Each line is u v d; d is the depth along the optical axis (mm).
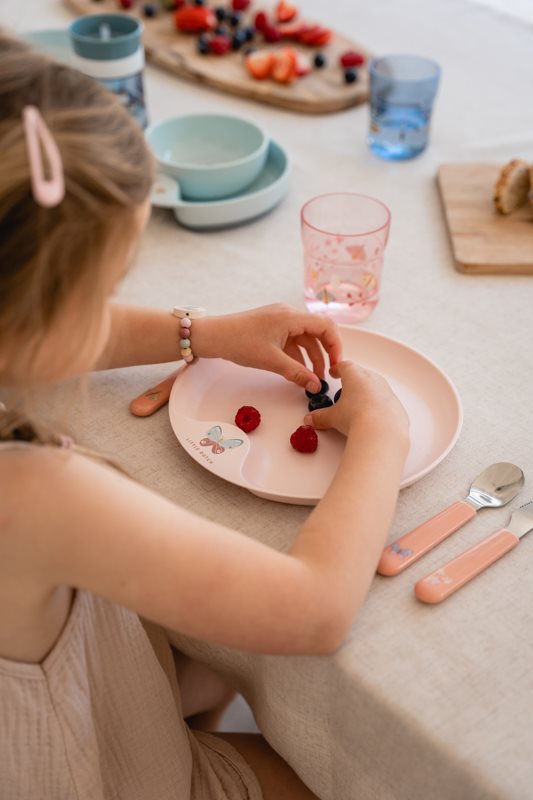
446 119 1427
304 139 1400
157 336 897
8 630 625
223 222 1175
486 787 549
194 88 1570
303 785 865
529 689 598
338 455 807
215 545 610
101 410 871
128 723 791
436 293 1039
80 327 547
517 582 674
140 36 1268
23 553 578
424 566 689
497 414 848
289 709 720
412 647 628
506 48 1645
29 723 686
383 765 639
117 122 534
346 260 977
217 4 1781
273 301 1036
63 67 532
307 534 664
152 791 834
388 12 1798
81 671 699
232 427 825
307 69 1523
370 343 933
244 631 614
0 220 481
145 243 1156
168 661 903
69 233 500
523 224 1141
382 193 1251
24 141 476
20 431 585
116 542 581
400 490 764
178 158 1300
